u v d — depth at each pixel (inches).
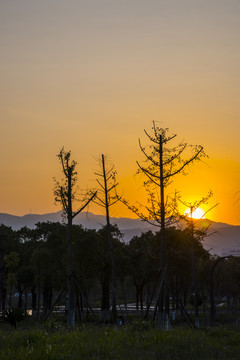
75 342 637.9
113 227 2598.4
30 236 3577.8
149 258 2618.1
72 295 1318.9
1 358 527.5
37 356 525.7
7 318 1473.9
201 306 3944.4
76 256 2461.9
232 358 567.2
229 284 3240.7
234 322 2089.1
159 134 1165.7
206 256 2878.9
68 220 1325.0
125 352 593.0
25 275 3235.7
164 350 613.9
